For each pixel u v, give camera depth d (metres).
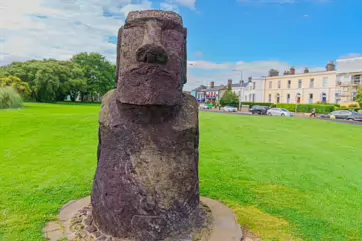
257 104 37.41
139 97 2.16
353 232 2.73
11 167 4.74
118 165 2.27
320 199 3.59
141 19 2.26
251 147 7.09
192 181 2.39
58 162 5.14
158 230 2.21
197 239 2.32
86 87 37.31
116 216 2.23
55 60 38.44
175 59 2.24
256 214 3.07
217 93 52.56
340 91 31.92
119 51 2.52
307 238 2.60
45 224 2.69
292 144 7.75
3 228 2.61
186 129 2.34
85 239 2.29
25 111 15.48
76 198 3.43
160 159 2.27
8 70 31.31
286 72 39.41
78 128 9.20
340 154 6.55
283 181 4.33
